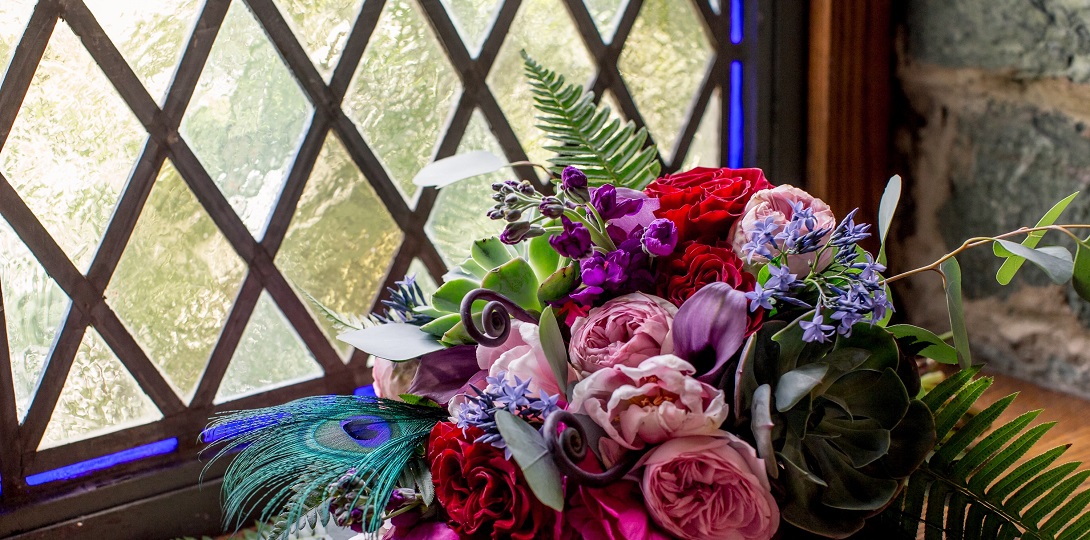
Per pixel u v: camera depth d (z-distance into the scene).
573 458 0.47
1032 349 0.97
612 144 0.76
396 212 0.87
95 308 0.75
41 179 0.71
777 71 0.97
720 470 0.48
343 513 0.55
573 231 0.52
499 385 0.51
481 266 0.60
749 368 0.49
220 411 0.82
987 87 0.94
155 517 0.77
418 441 0.58
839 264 0.53
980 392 0.59
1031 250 0.53
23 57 0.69
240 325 0.82
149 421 0.79
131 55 0.73
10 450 0.73
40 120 0.71
